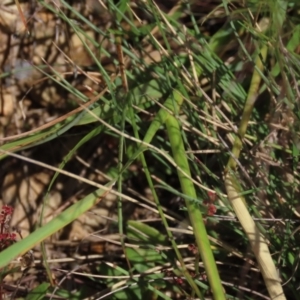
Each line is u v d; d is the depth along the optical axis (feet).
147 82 1.53
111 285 1.51
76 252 1.66
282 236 1.43
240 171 1.47
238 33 1.56
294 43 1.47
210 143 1.50
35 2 1.70
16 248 1.22
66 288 1.62
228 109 1.52
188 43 1.50
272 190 1.45
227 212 1.48
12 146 1.40
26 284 1.62
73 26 1.48
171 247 1.50
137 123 1.55
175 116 1.43
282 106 1.45
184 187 1.36
